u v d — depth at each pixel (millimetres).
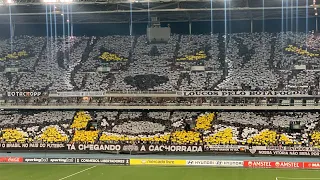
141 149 50750
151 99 55531
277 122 53031
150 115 56656
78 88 56594
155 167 46406
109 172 44562
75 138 53156
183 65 60406
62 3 57625
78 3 57531
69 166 47125
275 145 49344
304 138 49969
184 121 54875
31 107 56031
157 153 50531
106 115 57031
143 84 56750
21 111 58812
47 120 56719
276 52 61375
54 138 53250
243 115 55094
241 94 52719
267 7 61625
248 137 50875
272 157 48219
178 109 56281
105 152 51438
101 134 53562
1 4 58719
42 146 52344
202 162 46656
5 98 56375
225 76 57062
